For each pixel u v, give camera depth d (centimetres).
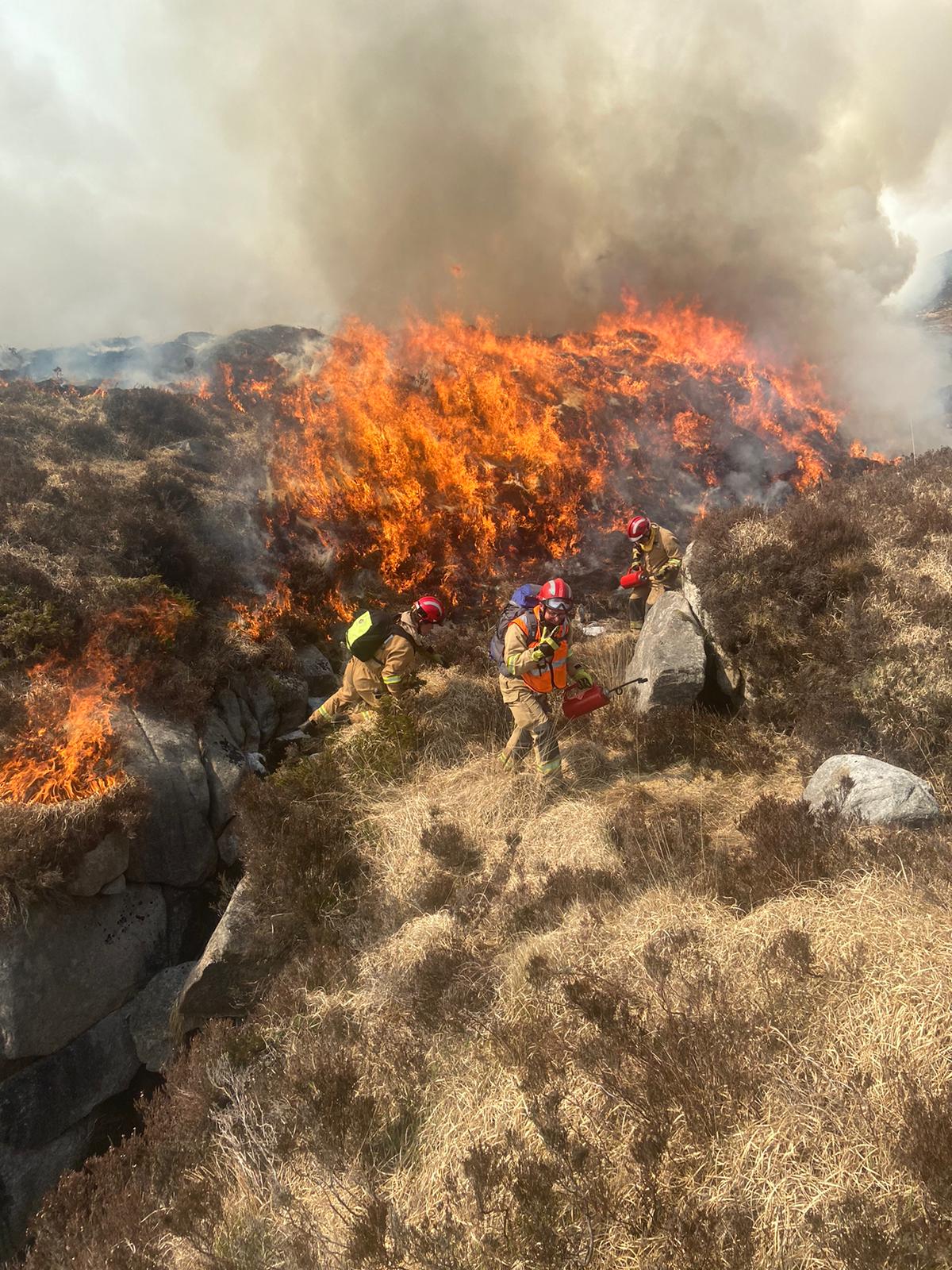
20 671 595
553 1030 348
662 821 487
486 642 752
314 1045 390
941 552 578
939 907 348
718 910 398
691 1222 249
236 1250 312
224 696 689
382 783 590
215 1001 481
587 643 771
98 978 511
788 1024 315
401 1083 358
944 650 511
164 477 834
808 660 569
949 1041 285
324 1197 322
